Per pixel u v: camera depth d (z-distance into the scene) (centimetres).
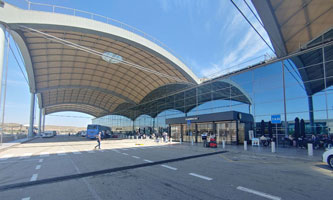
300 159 1175
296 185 605
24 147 1986
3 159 1177
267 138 1939
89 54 2855
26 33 2158
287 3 1466
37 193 538
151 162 1047
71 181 662
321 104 1622
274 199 484
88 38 2394
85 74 3709
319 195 514
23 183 639
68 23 2017
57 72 3462
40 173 785
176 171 819
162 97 3784
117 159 1155
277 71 1989
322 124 1598
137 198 493
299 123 1748
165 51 2645
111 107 6488
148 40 2519
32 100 3978
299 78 1803
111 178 701
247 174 760
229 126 2255
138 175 746
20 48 2462
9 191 556
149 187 586
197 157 1263
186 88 3164
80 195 518
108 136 4769
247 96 2236
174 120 3006
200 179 681
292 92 1839
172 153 1475
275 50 1953
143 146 2119
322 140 1584
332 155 887
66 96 5575
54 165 962
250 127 2195
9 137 2764
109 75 3781
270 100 2009
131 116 5100
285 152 1444
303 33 1775
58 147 1988
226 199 483
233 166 938
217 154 1435
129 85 4225
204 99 2816
